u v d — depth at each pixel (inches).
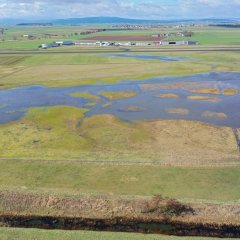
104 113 2527.1
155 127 2247.8
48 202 1405.0
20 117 2480.3
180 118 2421.3
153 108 2655.0
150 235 1200.8
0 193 1443.2
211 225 1296.8
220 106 2689.5
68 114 2512.3
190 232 1273.4
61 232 1213.7
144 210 1360.7
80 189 1530.5
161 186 1555.1
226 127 2247.8
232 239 1178.0
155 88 3260.3
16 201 1412.4
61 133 2169.0
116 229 1295.5
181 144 1988.2
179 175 1640.0
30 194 1438.2
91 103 2790.4
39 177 1635.1
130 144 1993.1
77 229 1296.8
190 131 2180.1
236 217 1322.6
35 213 1371.8
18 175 1649.9
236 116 2455.7
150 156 1831.9
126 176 1635.1
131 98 2930.6
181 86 3329.2
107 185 1566.2
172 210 1347.2
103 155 1851.6
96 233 1210.0
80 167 1717.5
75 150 1925.4
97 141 2041.1
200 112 2551.7
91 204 1392.7
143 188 1541.6
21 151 1918.1
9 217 1357.0
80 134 2151.8
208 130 2192.4
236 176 1628.9
